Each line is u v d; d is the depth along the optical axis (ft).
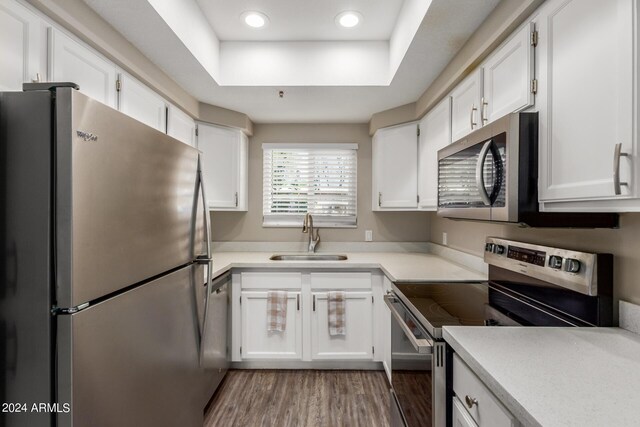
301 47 7.42
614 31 2.69
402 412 5.06
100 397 2.77
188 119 8.16
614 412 2.12
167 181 3.98
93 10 4.62
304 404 7.13
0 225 2.45
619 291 3.58
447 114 6.66
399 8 6.24
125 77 5.57
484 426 2.85
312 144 10.64
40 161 2.43
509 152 3.70
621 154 2.57
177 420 4.23
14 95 2.45
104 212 2.82
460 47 5.76
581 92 3.06
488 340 3.33
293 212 10.73
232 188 9.43
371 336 8.50
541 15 3.67
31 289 2.43
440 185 6.08
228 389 7.73
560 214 3.69
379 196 9.43
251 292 8.55
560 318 4.00
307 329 8.50
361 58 7.42
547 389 2.39
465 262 7.59
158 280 3.77
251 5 6.15
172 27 5.18
